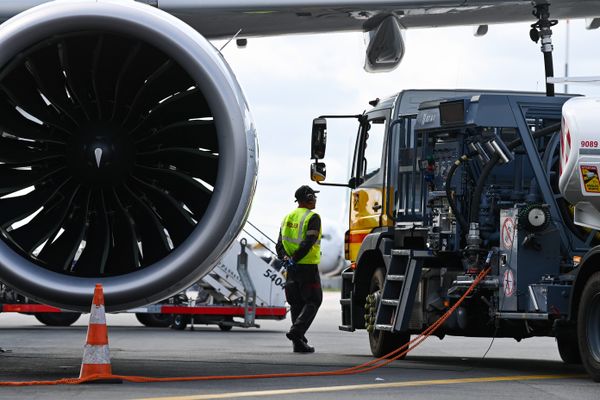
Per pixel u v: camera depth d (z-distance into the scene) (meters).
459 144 40.97
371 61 38.06
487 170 38.88
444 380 34.41
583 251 38.06
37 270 30.64
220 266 70.88
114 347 50.84
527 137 39.31
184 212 32.06
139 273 30.81
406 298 41.50
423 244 43.88
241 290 71.44
